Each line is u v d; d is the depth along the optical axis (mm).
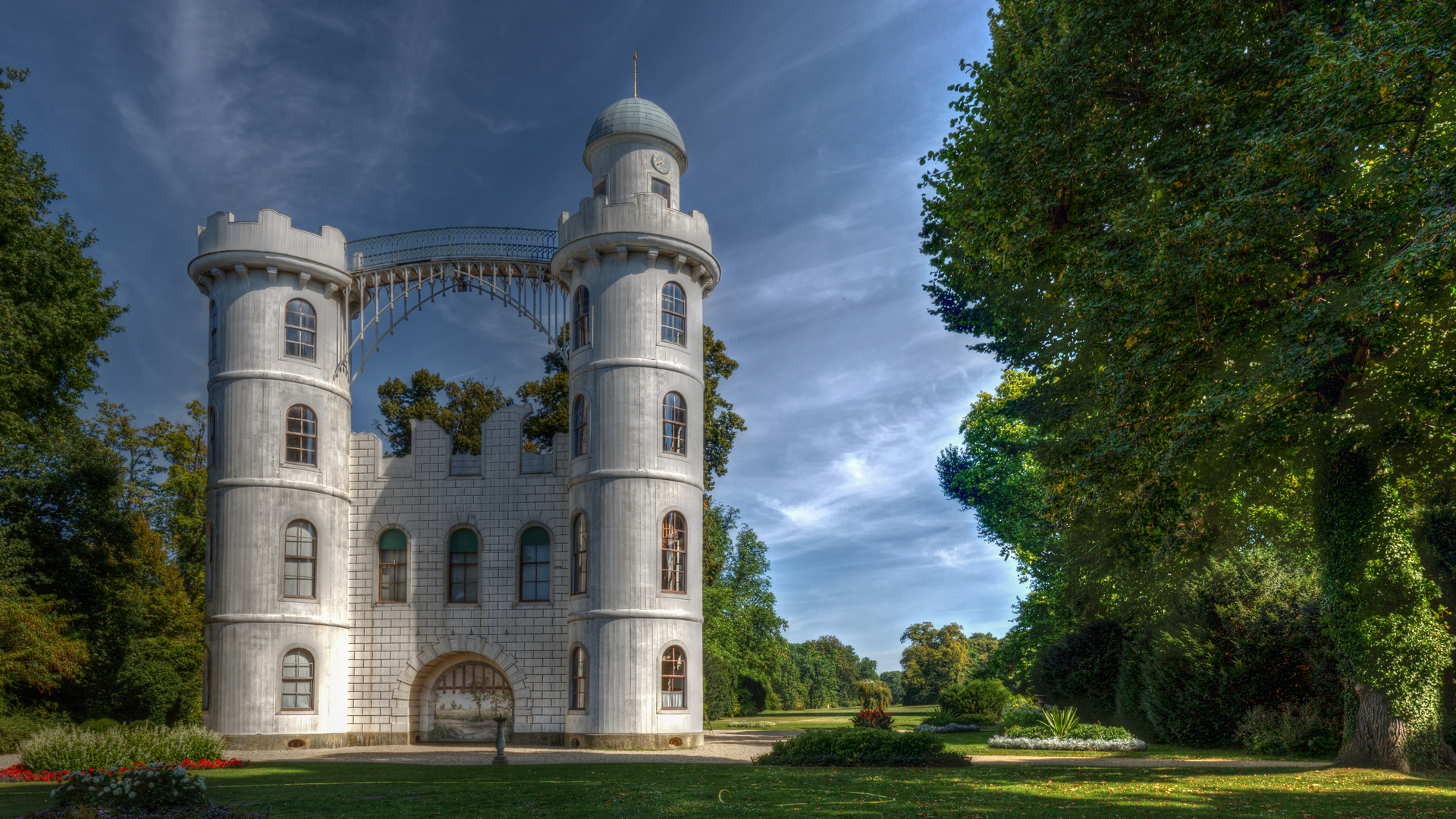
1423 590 16562
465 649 30297
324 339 30969
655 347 29141
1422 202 13305
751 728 43375
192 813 11555
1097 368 20016
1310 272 15406
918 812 11633
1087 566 29078
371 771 18406
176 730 20578
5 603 26438
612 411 28656
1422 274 13078
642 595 27641
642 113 31406
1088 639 31031
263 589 28500
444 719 30781
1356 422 15961
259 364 29500
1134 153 16625
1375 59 13203
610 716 27078
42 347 23641
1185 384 15516
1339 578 16969
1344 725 18156
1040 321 23656
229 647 28172
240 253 29547
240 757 24594
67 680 30047
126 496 44781
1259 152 14148
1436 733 16328
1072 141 17297
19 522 30000
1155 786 14391
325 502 30156
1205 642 24047
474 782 15703
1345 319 13555
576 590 28719
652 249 29266
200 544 46000
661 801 12695
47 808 11766
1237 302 15258
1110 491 17219
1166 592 26484
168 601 37875
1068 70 17188
